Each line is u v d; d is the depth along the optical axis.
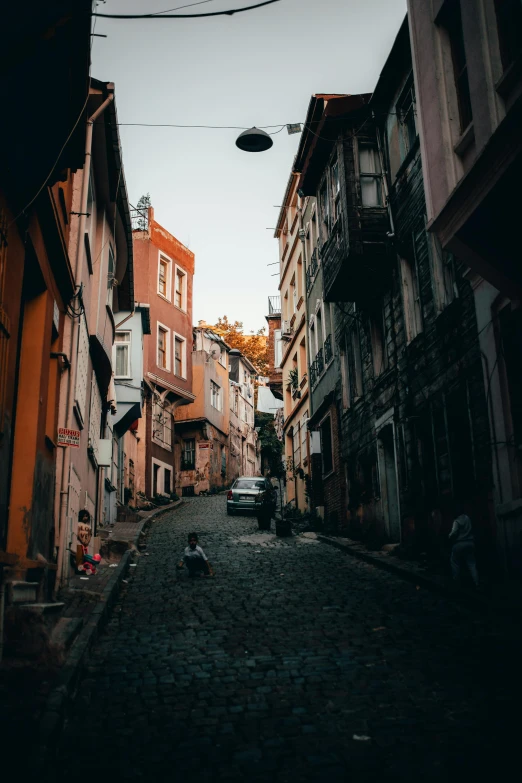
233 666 6.93
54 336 10.75
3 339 6.52
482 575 10.83
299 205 29.38
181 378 36.69
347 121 16.47
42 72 6.65
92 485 17.28
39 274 8.82
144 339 33.88
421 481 13.79
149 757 4.77
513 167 7.54
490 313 10.68
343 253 15.82
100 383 18.91
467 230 8.79
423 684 6.11
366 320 18.19
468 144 9.59
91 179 13.84
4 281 6.56
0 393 6.37
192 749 4.89
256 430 64.44
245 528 22.84
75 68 7.03
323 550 16.66
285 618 9.05
